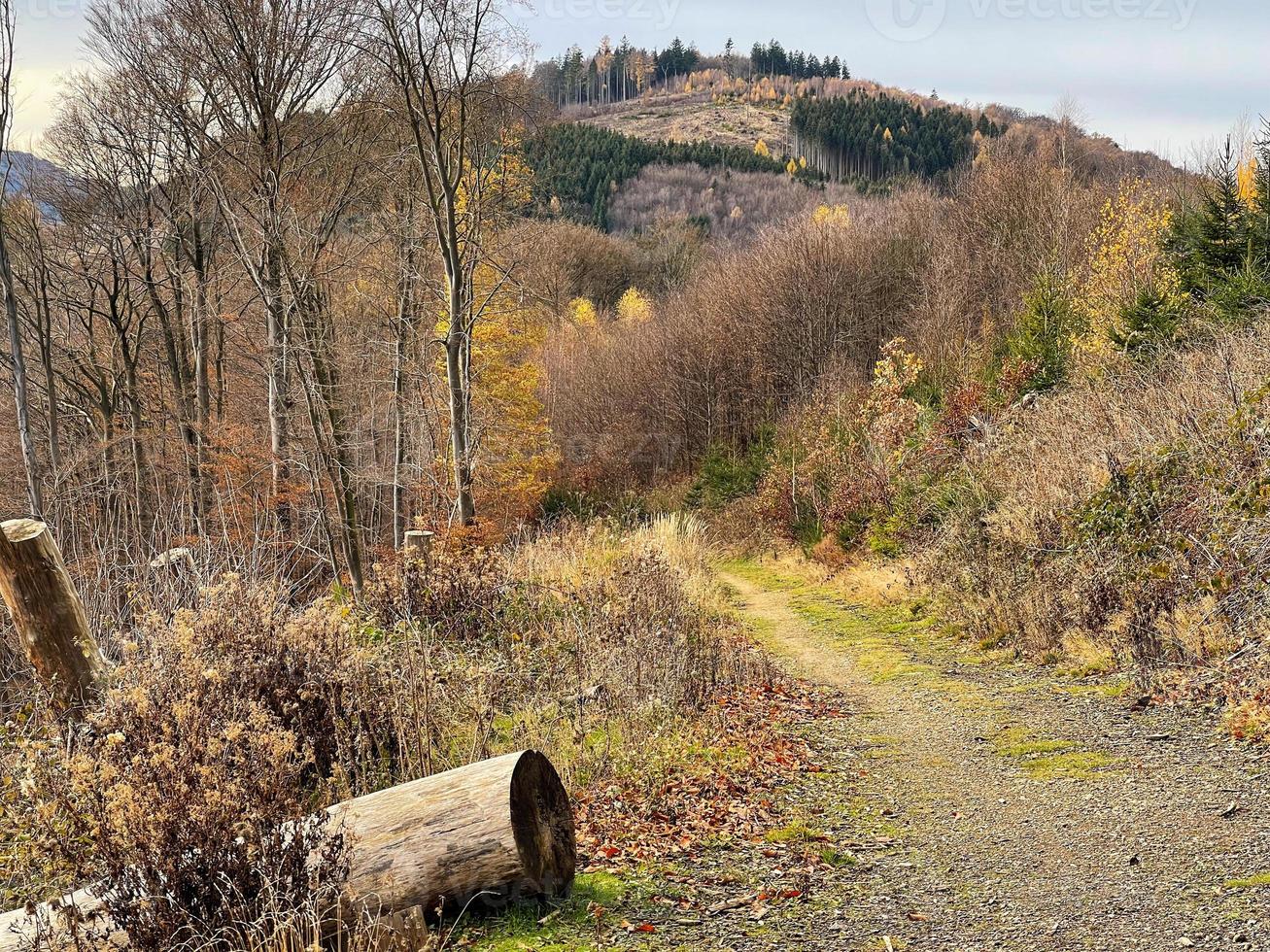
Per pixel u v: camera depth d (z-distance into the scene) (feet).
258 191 56.65
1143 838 17.13
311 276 58.65
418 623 32.83
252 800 14.10
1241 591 28.25
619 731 26.14
